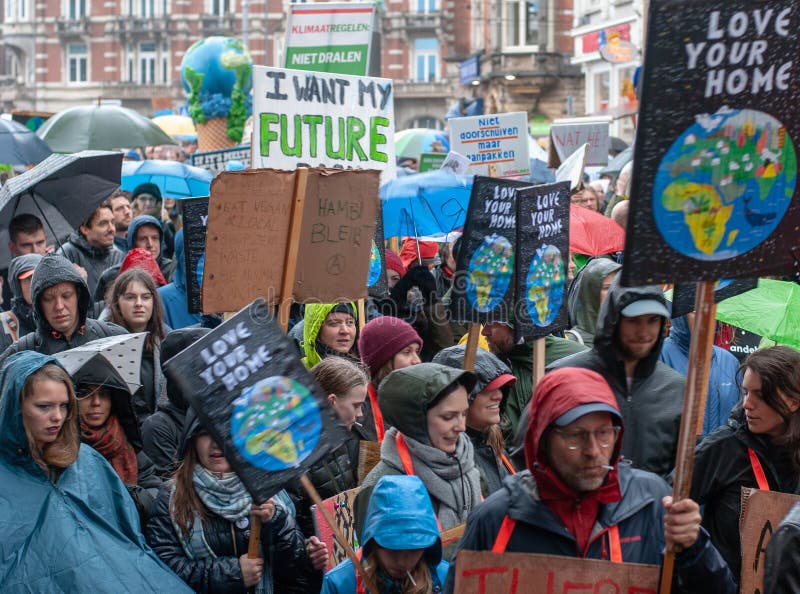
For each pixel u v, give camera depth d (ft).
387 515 11.68
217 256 13.38
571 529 10.36
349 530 14.65
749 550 12.34
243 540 13.19
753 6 9.12
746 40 9.18
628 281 9.39
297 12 28.02
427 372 13.42
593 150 42.01
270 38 195.93
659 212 9.33
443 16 188.24
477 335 15.06
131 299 18.95
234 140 63.52
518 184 16.20
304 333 18.61
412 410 13.37
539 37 136.26
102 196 24.22
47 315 17.90
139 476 15.43
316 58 28.04
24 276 20.65
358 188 14.79
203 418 11.07
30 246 23.11
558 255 15.72
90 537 12.76
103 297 23.88
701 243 9.46
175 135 81.10
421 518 11.68
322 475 15.53
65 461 12.91
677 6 9.00
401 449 13.50
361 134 21.09
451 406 13.32
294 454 11.28
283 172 13.57
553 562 10.04
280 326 12.55
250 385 11.24
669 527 9.85
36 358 12.98
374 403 16.55
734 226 9.48
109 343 15.72
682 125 9.23
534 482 10.56
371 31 27.86
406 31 189.57
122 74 201.98
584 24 107.86
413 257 27.96
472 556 10.05
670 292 18.49
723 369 17.40
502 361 16.47
